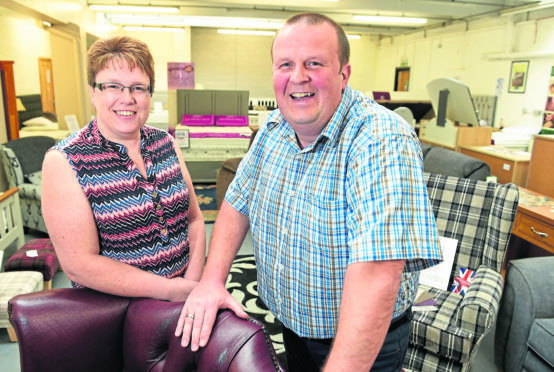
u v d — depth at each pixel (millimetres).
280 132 1039
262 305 2652
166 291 1117
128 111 1107
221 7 8086
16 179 3896
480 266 2139
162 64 11148
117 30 9914
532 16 6418
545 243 2516
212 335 892
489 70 7461
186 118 5676
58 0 5312
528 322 1868
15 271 2574
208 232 3922
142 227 1168
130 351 1019
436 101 4445
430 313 1893
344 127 901
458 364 1797
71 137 1109
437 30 9109
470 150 4172
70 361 1001
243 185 1158
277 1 6844
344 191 880
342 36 883
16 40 6461
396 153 783
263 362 821
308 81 846
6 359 2145
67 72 6289
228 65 11469
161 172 1228
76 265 1058
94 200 1087
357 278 760
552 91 5953
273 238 1041
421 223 761
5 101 4297
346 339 761
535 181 3148
